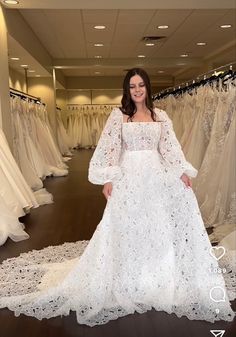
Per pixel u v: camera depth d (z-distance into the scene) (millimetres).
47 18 5785
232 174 3871
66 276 2434
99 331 2051
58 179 7164
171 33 6934
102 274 2213
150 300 2250
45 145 7859
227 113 4078
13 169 4453
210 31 6816
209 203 4051
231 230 3592
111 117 2369
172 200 2299
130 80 2330
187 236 2293
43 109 8484
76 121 14461
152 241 2293
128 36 7164
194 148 4801
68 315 2205
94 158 2311
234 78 4125
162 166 2346
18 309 2260
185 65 9672
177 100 6375
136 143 2324
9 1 4254
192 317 2146
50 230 3934
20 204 4289
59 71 11219
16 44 5414
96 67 9680
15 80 8219
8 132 4609
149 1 4391
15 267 2912
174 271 2303
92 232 3859
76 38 7258
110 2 4422
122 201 2275
